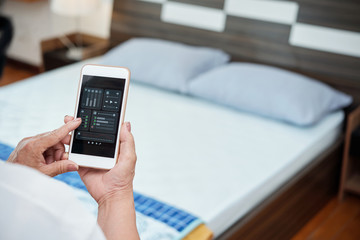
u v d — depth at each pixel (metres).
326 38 2.58
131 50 2.82
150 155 1.89
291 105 2.27
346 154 2.42
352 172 2.60
